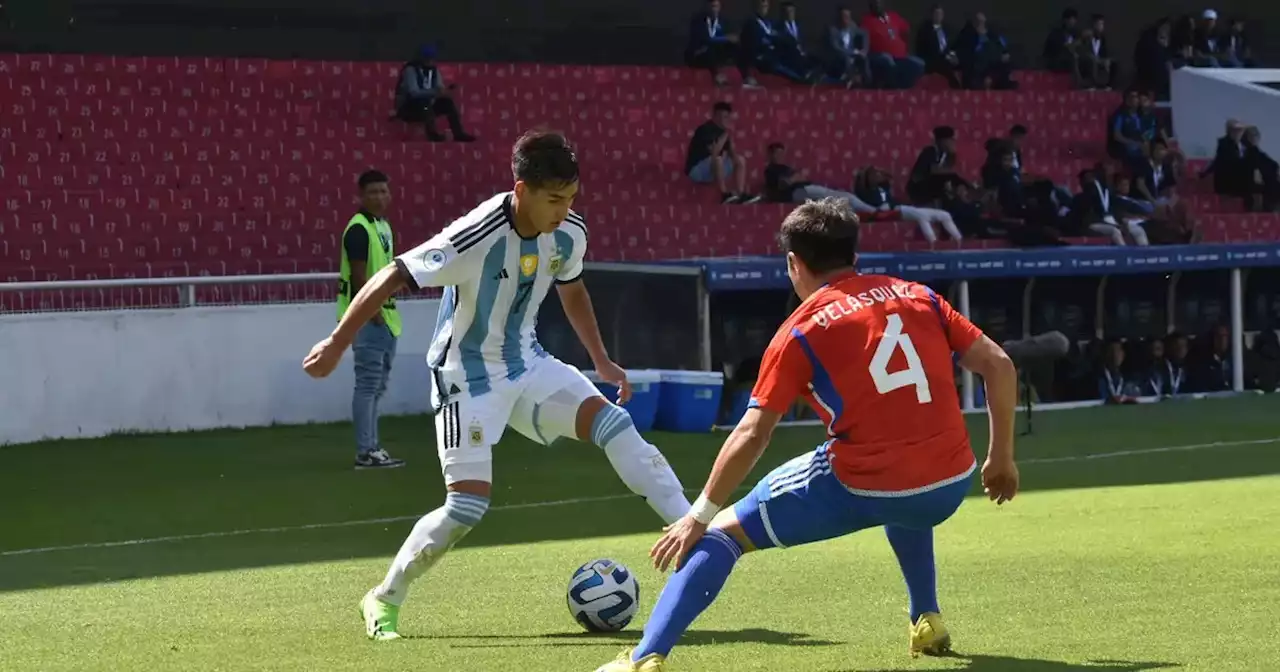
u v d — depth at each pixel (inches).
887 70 3341.5
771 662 745.0
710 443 1898.4
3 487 1566.2
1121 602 893.2
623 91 3174.2
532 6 3361.2
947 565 1034.7
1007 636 800.3
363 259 1610.5
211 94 2854.3
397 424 2074.3
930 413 665.0
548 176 784.3
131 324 1968.5
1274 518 1235.9
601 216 2797.7
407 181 2812.5
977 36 3452.3
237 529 1310.3
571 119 3088.1
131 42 2999.5
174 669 753.6
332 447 1856.5
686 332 2076.8
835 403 663.8
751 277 2071.9
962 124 3373.5
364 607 836.0
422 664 750.5
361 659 767.1
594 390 844.0
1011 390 674.2
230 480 1598.2
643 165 3041.3
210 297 2124.8
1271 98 3400.6
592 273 2194.9
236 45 3093.0
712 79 3289.9
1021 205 2923.2
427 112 2864.2
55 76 2741.1
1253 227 3154.5
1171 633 800.3
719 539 674.2
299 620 893.2
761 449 657.6
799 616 874.1
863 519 669.9
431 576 1047.6
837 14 3607.3
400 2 3240.7
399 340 2158.0
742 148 3152.1
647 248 2778.1
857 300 673.0
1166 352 2427.4
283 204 2674.7
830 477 666.8
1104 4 3897.6
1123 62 3912.4
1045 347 1989.4
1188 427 2006.6
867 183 2898.6
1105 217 2915.8
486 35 3321.9
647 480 825.5
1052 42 3646.7
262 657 778.2
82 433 1937.7
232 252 2583.7
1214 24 3873.0
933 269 2162.9
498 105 3061.0
